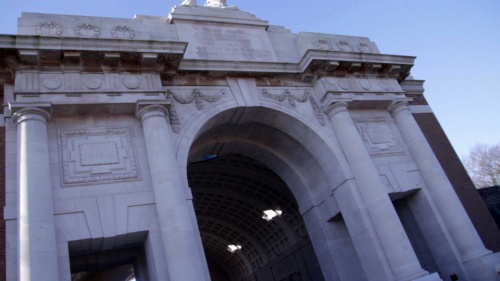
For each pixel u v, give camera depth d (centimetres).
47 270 1499
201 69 2344
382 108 2845
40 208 1600
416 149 2677
